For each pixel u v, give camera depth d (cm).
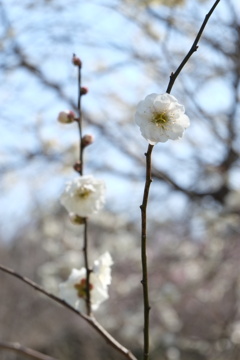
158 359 910
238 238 762
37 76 692
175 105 223
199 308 804
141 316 836
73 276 282
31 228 1217
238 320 786
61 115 290
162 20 602
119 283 850
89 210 279
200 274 785
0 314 1218
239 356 762
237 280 775
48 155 693
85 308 279
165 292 786
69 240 905
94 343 1152
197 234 775
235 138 666
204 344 802
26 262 1227
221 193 733
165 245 803
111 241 862
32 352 282
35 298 1216
